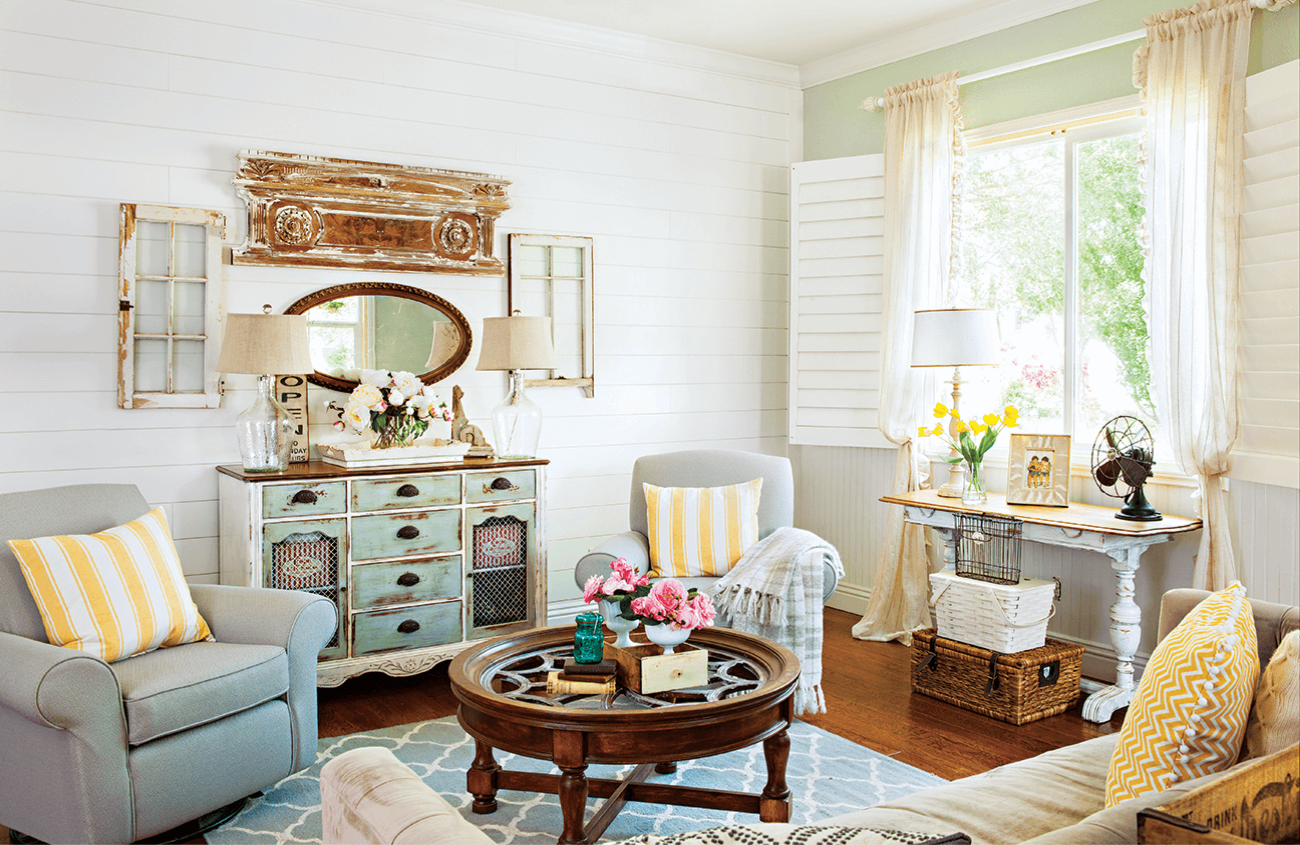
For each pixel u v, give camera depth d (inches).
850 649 172.4
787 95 209.0
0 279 135.2
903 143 179.8
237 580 140.2
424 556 147.1
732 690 94.5
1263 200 125.9
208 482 149.7
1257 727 64.1
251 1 151.3
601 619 99.3
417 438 155.3
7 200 135.3
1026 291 169.6
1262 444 126.6
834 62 199.5
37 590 98.3
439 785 112.3
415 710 139.5
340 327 159.3
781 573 135.7
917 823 65.9
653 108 191.6
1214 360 131.0
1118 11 151.3
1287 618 77.7
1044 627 140.3
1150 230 140.3
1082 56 156.6
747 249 205.0
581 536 185.6
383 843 46.2
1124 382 155.3
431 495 147.3
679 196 195.5
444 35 168.1
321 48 157.2
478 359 169.3
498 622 155.2
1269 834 45.4
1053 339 165.5
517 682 96.4
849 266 190.4
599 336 186.4
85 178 140.2
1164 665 65.2
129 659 101.0
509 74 174.9
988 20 170.2
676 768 116.9
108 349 142.3
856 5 169.5
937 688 144.4
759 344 207.8
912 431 177.9
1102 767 76.6
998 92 169.9
